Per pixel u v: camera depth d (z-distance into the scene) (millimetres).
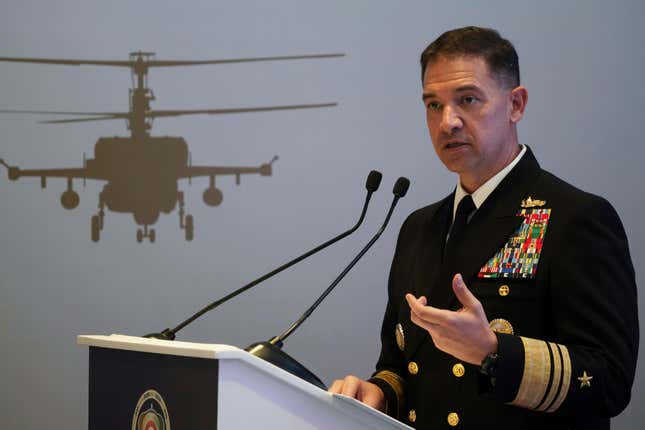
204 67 6605
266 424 1937
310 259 6457
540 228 2576
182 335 6461
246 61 6598
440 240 2910
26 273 6516
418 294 2861
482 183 2779
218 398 1881
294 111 6559
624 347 2346
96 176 6582
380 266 6398
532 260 2543
